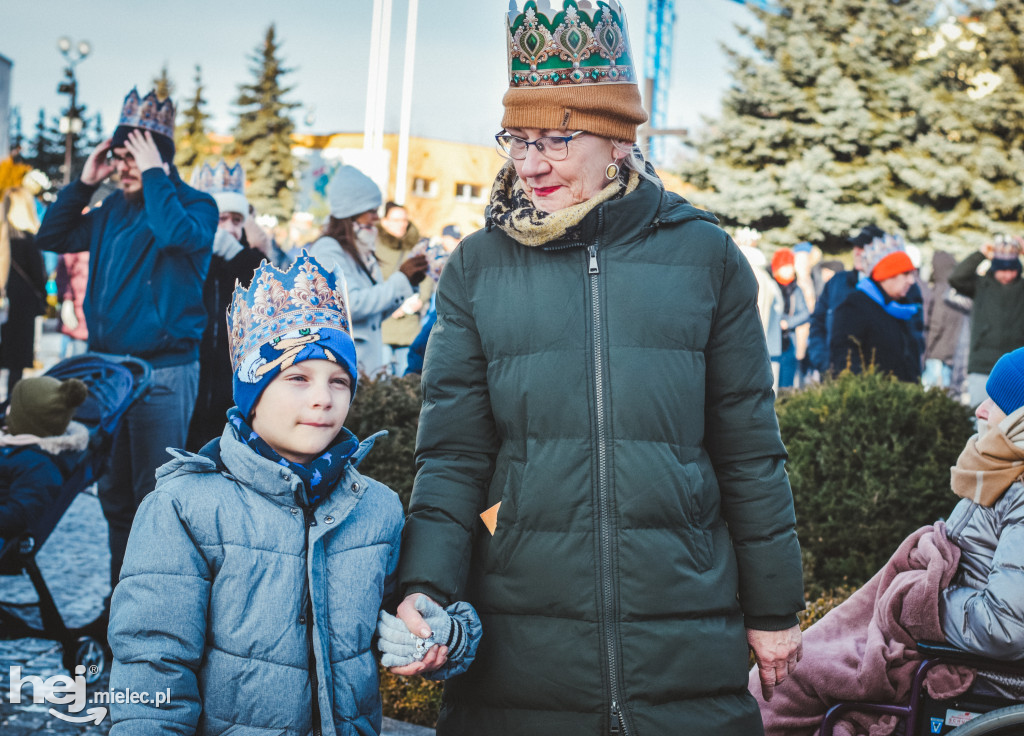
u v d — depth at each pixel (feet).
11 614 13.97
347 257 20.84
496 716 7.74
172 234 16.99
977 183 81.20
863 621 9.97
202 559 6.84
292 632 6.90
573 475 7.56
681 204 8.15
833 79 81.61
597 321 7.68
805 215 80.23
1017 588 8.67
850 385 16.65
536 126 7.78
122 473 16.88
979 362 34.81
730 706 7.67
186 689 6.63
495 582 7.77
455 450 8.04
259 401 7.22
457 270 8.20
